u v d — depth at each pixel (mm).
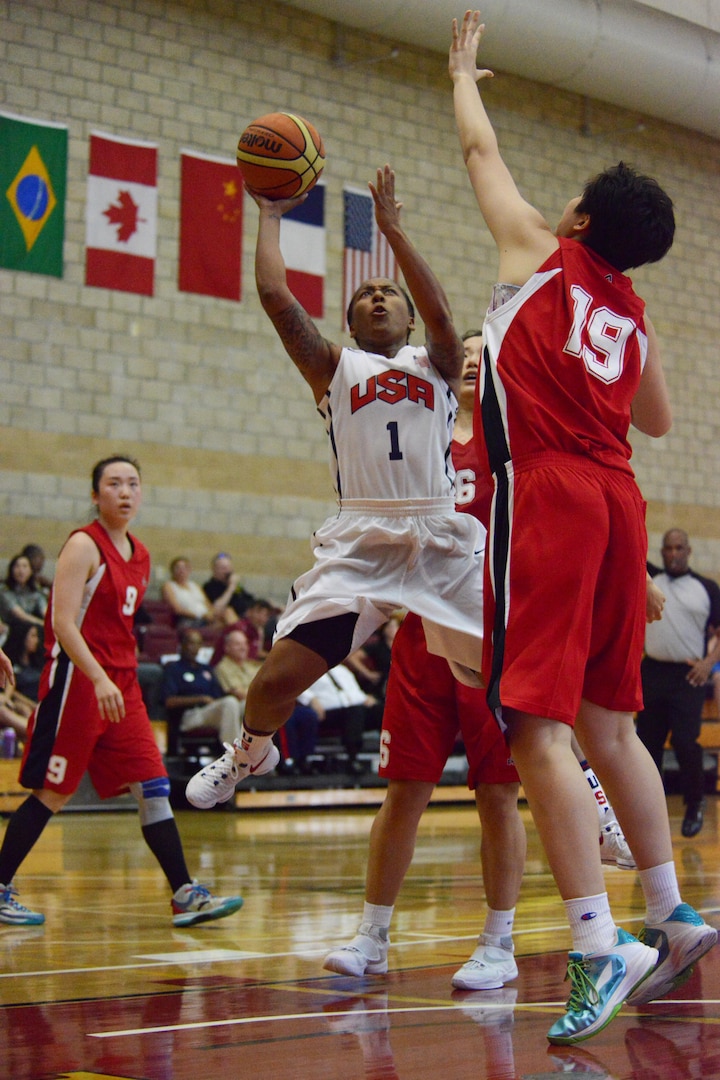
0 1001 4871
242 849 13180
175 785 18766
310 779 19469
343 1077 3545
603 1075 3527
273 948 6426
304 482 25672
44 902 8695
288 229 25219
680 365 30547
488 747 5527
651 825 4605
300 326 5926
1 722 17234
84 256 23438
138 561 8148
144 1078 3557
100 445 23406
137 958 6078
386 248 26484
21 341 22766
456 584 5730
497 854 5488
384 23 25625
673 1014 4520
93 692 7727
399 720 5770
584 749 4660
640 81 28000
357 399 5887
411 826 5730
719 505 30766
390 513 5809
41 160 23016
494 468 4520
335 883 9844
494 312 4633
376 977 5477
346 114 26375
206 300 24703
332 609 5613
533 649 4207
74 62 23500
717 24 29156
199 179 24641
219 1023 4402
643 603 4559
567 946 6375
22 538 22484
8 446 22531
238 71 25203
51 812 7750
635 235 4645
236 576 23734
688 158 31297
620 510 4418
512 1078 3512
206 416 24594
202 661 21641
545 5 26094
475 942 6523
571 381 4465
